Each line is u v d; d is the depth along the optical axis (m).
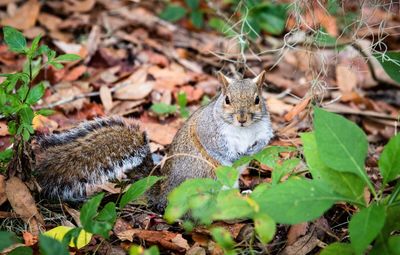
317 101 8.98
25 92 6.61
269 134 7.73
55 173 7.29
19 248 5.65
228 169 5.89
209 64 11.73
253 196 5.68
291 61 11.98
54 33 11.72
